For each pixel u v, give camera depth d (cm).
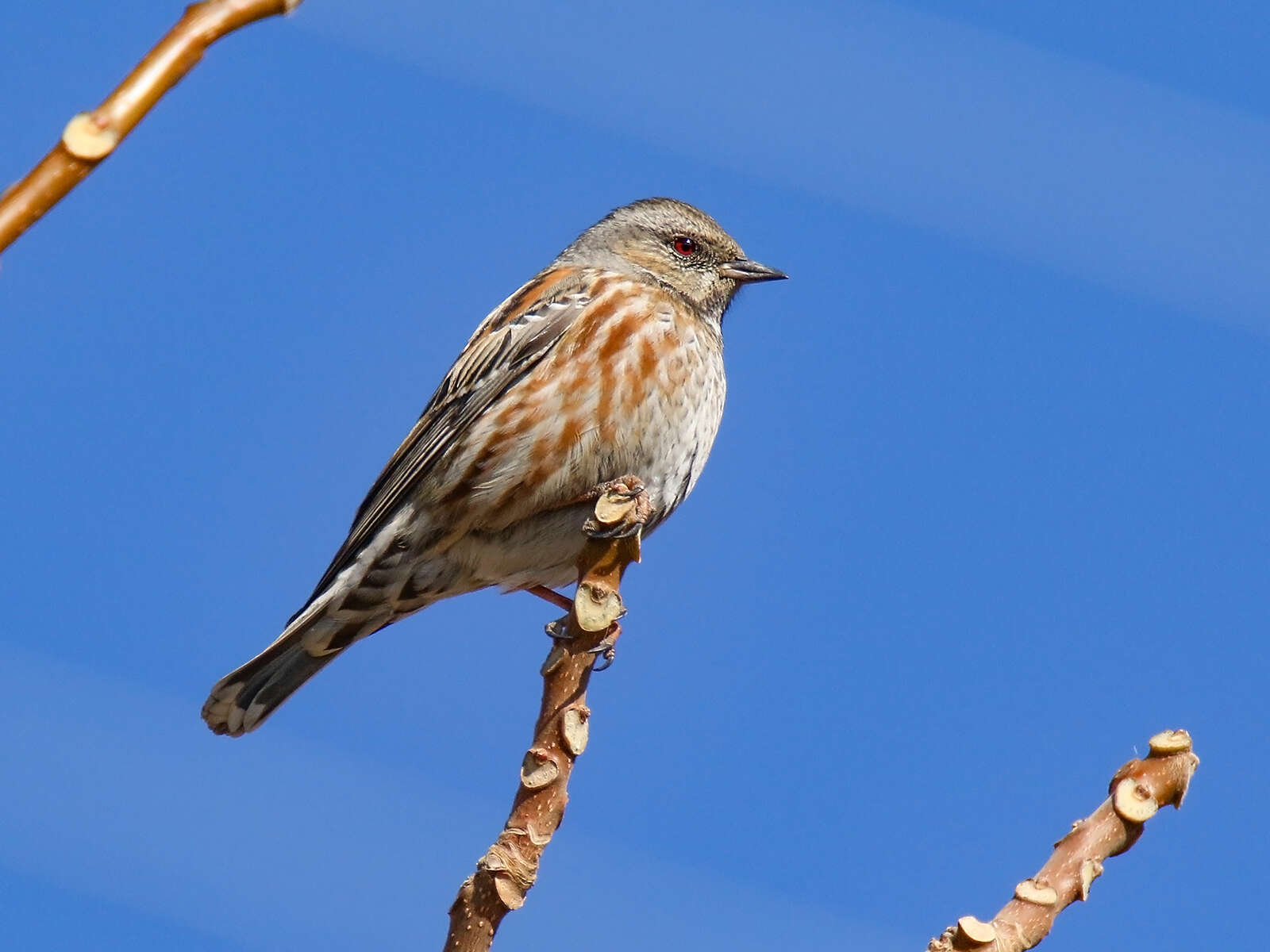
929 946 537
